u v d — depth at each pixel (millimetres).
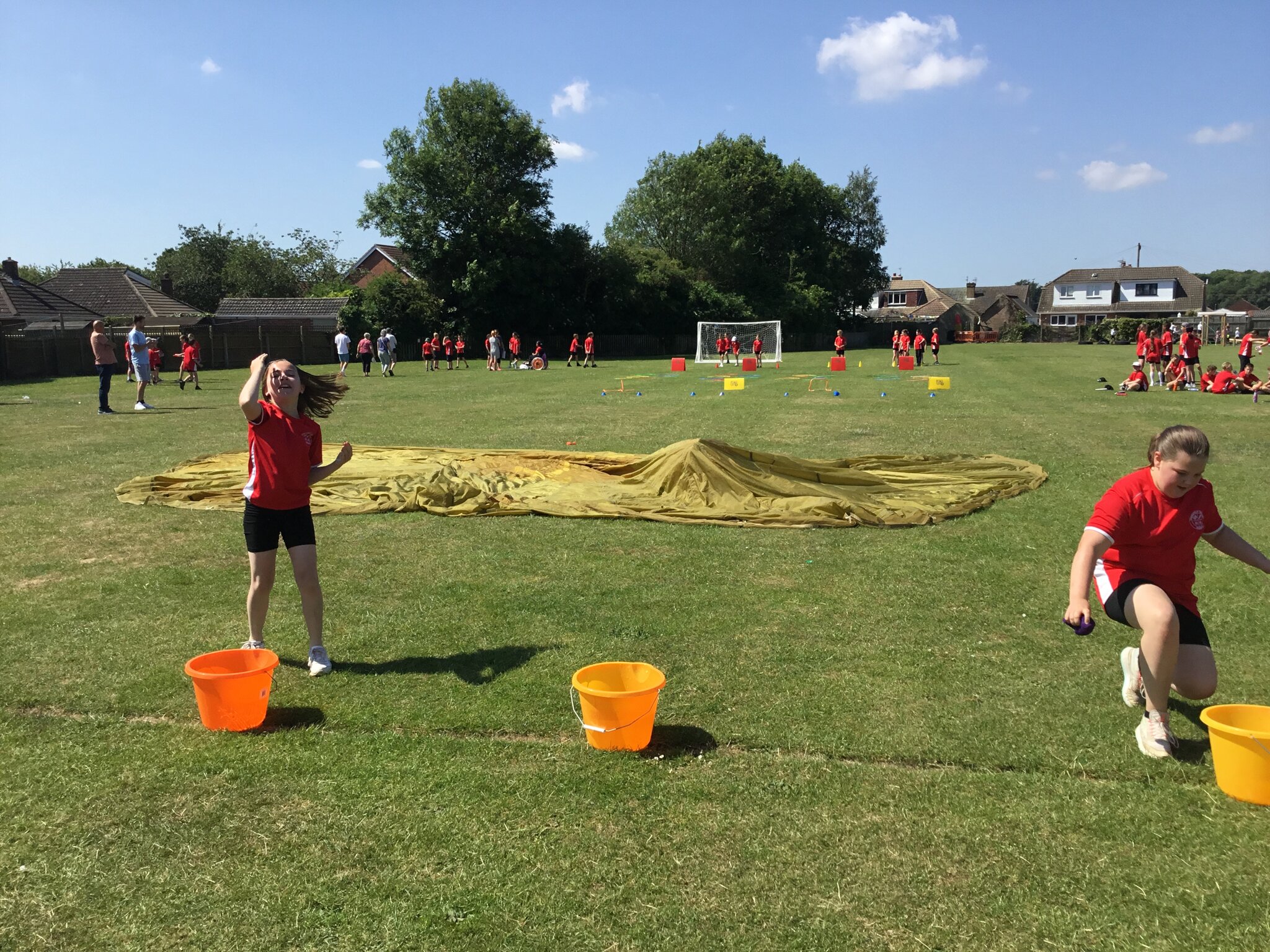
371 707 4387
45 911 2906
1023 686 4609
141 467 11477
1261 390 19906
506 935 2771
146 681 4738
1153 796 3537
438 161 48219
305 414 5043
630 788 3617
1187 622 3932
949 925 2805
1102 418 16469
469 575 6668
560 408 19109
